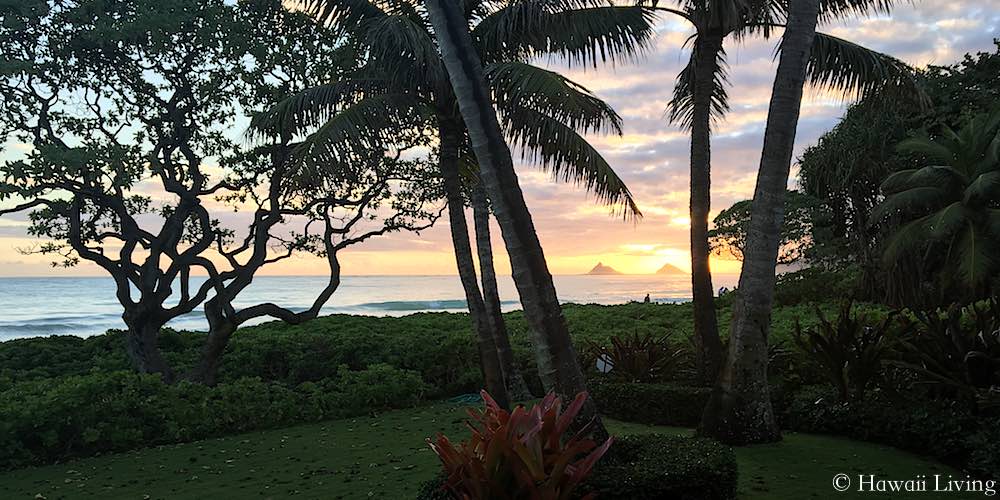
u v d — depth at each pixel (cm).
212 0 1352
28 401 860
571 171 1077
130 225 1365
